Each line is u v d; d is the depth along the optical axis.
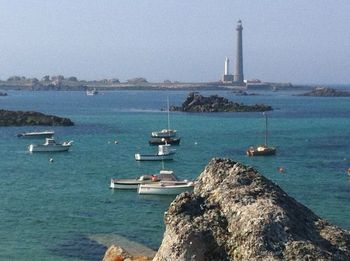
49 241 92.12
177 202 33.84
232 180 34.69
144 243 90.81
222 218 32.94
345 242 32.31
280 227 31.12
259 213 31.77
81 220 108.06
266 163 195.88
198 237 32.03
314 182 154.88
